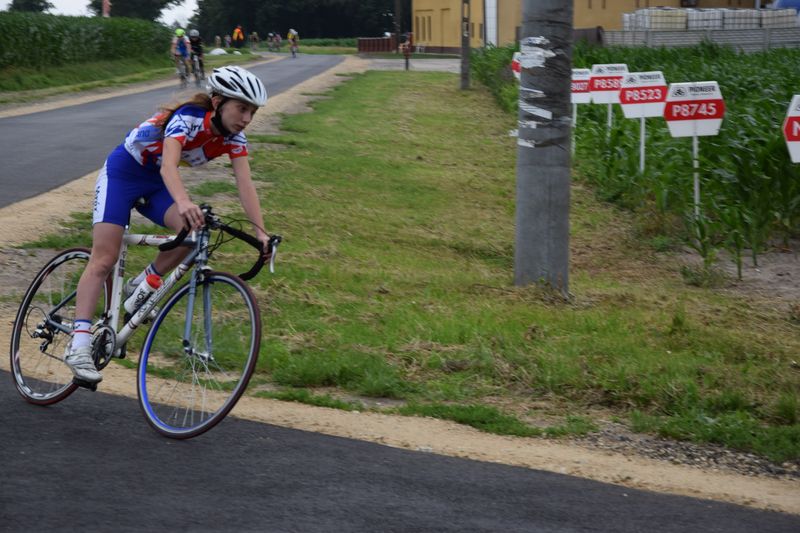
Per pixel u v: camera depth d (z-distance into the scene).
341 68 50.78
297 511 3.91
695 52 31.22
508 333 6.89
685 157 12.59
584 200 14.33
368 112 24.94
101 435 4.69
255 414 5.17
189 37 41.41
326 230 10.85
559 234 8.56
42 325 5.27
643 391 5.79
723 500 4.36
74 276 5.31
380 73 44.47
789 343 7.34
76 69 40.41
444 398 5.71
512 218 12.87
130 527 3.70
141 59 50.84
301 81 37.91
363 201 13.04
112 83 37.75
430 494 4.17
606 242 11.80
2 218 10.27
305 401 5.48
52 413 4.99
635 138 15.19
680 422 5.35
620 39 44.44
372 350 6.42
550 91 8.34
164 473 4.25
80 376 4.81
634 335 7.12
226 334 4.60
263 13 119.00
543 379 5.95
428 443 4.89
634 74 13.79
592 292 8.84
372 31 121.44
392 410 5.41
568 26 8.34
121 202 4.77
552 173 8.46
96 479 4.15
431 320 7.19
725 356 6.83
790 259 11.33
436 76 42.41
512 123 24.20
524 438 5.13
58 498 3.93
